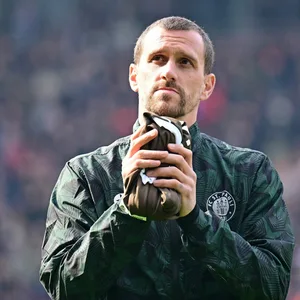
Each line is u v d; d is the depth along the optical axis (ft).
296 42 146.61
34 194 119.24
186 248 26.81
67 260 26.84
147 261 27.68
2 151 125.29
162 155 25.55
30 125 134.62
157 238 27.78
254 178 28.78
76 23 153.99
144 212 25.63
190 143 26.23
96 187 28.30
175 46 27.89
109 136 133.39
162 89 27.71
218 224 26.68
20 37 150.20
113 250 26.30
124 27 153.69
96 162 28.68
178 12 156.35
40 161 126.82
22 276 103.96
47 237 28.37
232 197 28.55
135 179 25.66
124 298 27.63
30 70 145.28
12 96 140.15
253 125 132.46
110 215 26.17
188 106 28.04
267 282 27.30
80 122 134.10
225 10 155.22
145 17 156.25
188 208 26.02
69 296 26.96
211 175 28.68
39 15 154.10
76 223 27.91
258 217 28.43
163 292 27.73
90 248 26.37
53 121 134.51
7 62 146.10
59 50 147.33
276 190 28.94
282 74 141.38
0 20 153.28
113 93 139.23
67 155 130.62
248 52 144.56
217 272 26.89
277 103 135.64
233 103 135.33
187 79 27.94
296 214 105.50
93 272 26.53
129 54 147.23
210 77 29.14
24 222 114.93
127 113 135.33
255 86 138.92
